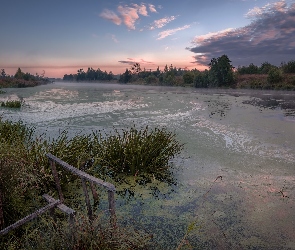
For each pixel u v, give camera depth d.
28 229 2.98
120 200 4.27
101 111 16.12
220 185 4.86
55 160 3.51
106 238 2.51
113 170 5.22
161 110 16.39
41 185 4.14
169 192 4.58
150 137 5.76
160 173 5.35
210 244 3.16
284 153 6.81
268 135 8.91
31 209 3.47
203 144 7.79
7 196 3.11
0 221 2.87
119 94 33.34
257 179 5.12
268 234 3.35
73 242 2.40
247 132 9.45
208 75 48.31
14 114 14.60
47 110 16.56
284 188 4.69
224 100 22.86
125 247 2.55
